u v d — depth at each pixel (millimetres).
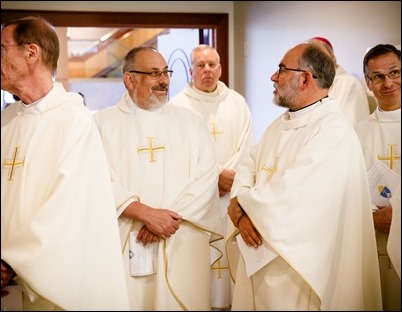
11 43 1965
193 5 4266
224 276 2895
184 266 2406
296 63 2113
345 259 2084
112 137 2514
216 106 3305
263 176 2178
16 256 1833
